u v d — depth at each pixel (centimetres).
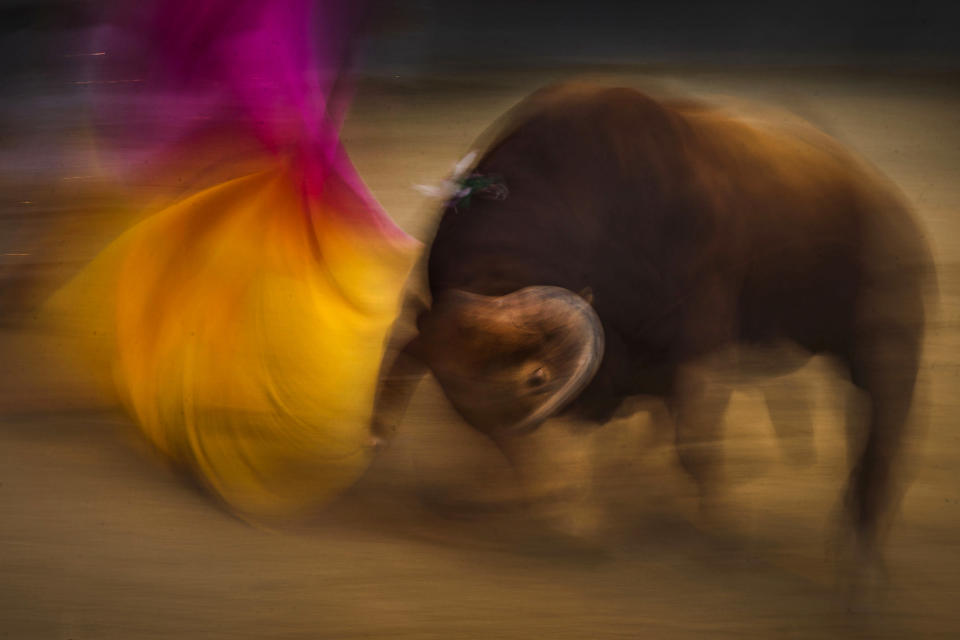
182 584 1480
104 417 2039
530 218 1228
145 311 2112
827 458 1834
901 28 9156
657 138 1323
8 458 1872
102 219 3291
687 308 1357
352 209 2552
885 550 1545
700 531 1602
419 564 1529
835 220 1421
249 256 2169
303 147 2475
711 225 1348
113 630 1370
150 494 1748
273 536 1612
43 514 1678
